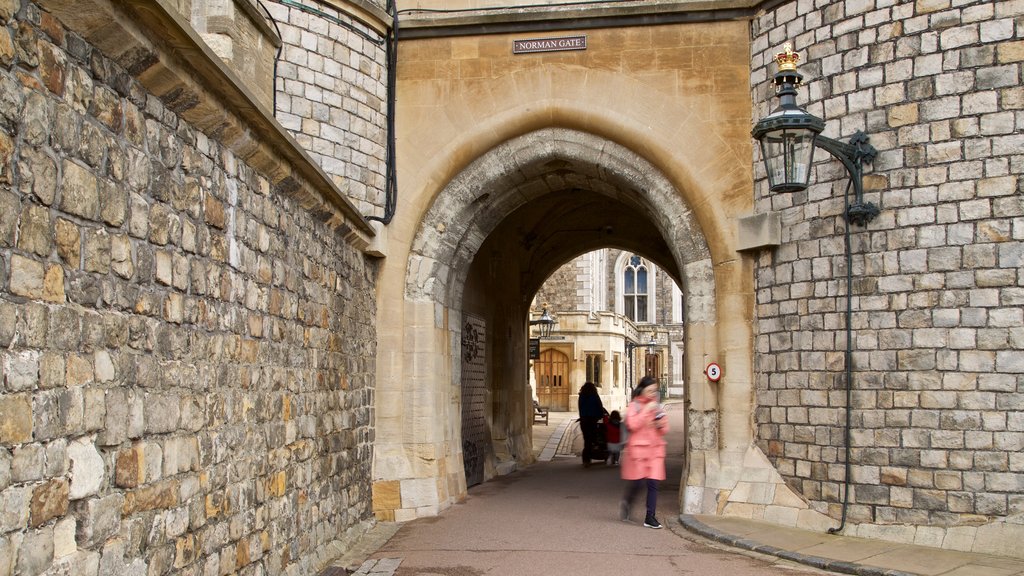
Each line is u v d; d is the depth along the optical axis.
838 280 8.59
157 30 4.12
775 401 9.16
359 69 10.02
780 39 9.48
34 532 3.32
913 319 8.06
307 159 6.49
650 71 10.19
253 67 7.56
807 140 7.53
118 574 3.96
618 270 50.16
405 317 10.39
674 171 10.00
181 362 4.68
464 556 7.61
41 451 3.38
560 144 10.52
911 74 8.24
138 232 4.22
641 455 9.08
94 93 3.84
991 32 7.88
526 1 10.46
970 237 7.83
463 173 10.66
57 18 3.56
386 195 10.35
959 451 7.74
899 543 7.88
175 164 4.65
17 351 3.24
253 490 5.76
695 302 9.96
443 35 10.58
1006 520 7.46
